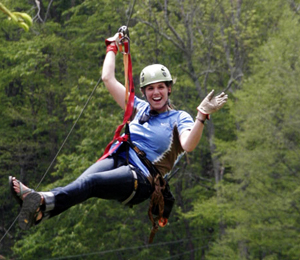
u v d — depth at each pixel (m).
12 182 5.30
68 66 34.94
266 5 29.86
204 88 31.03
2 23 32.62
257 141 26.02
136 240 33.53
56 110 35.56
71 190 5.66
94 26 33.94
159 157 6.57
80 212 29.03
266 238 25.88
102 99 29.55
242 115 25.77
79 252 30.77
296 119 24.50
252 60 30.28
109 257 32.28
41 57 33.22
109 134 28.55
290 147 24.94
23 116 34.84
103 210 31.39
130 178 6.18
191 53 30.08
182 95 32.75
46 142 36.56
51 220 29.77
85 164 28.38
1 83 34.34
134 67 30.78
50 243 29.94
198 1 29.45
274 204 25.06
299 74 24.62
